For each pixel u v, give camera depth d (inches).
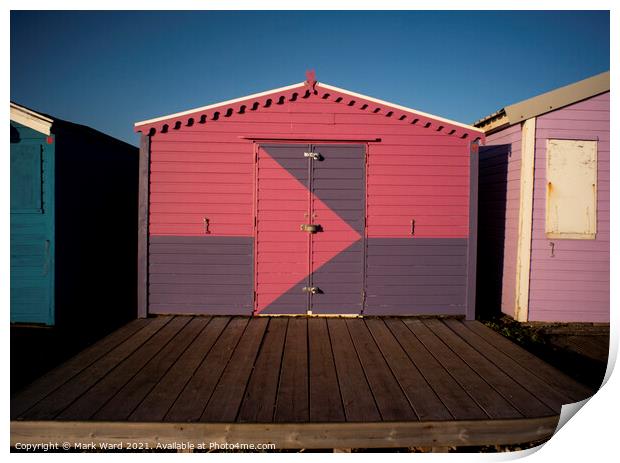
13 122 224.5
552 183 242.5
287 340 198.8
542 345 211.9
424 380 156.6
